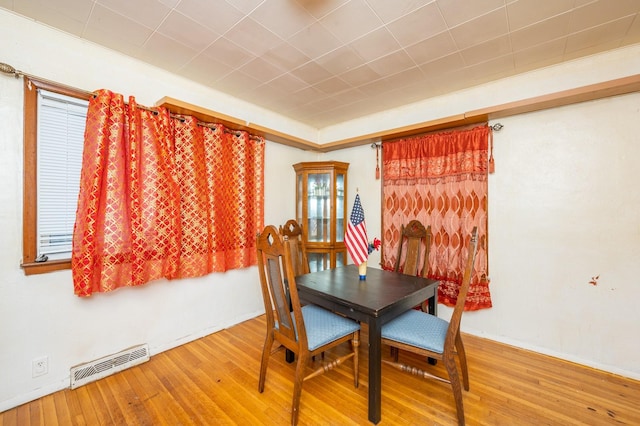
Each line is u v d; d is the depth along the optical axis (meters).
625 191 1.98
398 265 2.76
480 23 1.71
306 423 1.52
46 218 1.80
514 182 2.41
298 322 1.51
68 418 1.56
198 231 2.46
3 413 1.59
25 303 1.68
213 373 2.00
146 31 1.81
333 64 2.22
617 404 1.67
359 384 1.88
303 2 1.54
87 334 1.92
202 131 2.54
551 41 1.89
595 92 1.95
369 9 1.60
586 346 2.11
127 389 1.82
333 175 3.44
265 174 3.32
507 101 2.42
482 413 1.59
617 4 1.54
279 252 1.56
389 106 3.13
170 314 2.37
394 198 3.13
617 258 2.01
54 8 1.59
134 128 2.00
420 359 2.21
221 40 1.91
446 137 2.74
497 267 2.50
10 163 1.64
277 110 3.26
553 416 1.56
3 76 1.61
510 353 2.29
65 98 1.84
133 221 2.00
